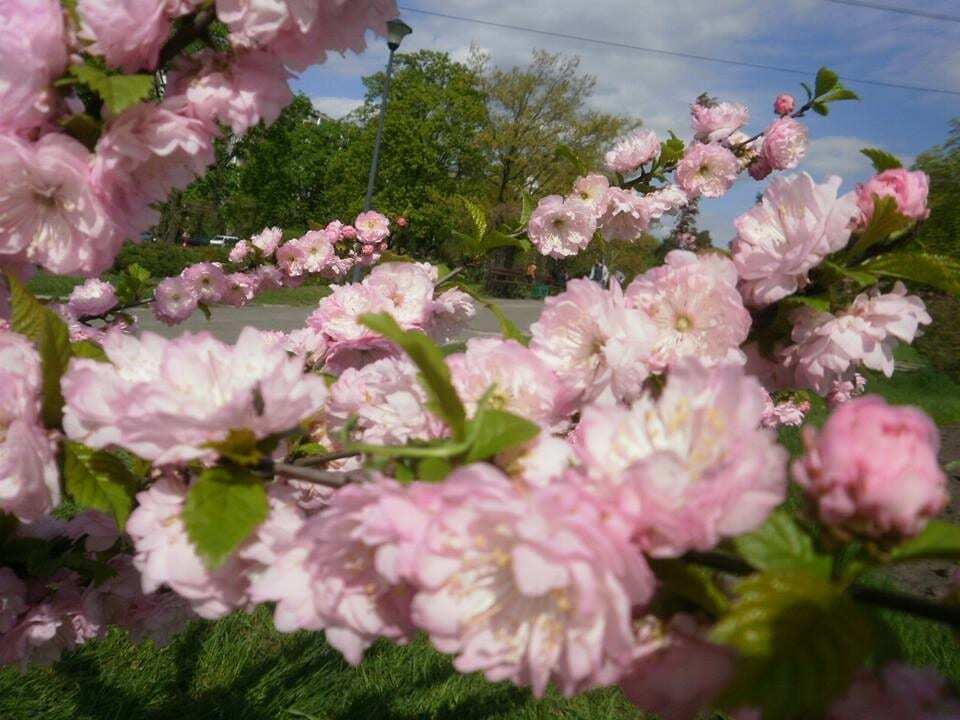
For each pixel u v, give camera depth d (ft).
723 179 2.09
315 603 0.51
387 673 1.78
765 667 0.39
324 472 0.56
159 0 0.67
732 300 0.76
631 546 0.39
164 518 0.59
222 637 1.86
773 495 0.41
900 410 0.42
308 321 1.38
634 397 0.75
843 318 0.78
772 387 0.88
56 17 0.67
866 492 0.40
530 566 0.38
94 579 0.88
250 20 0.70
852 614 0.40
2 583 0.85
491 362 0.65
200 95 0.72
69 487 0.62
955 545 0.41
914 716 0.42
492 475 0.41
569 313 0.75
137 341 0.64
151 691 1.64
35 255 0.72
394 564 0.43
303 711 1.62
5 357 0.64
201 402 0.56
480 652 0.42
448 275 1.58
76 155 0.68
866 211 0.77
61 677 1.63
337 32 0.76
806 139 2.08
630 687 0.47
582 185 2.01
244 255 3.02
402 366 0.72
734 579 0.50
